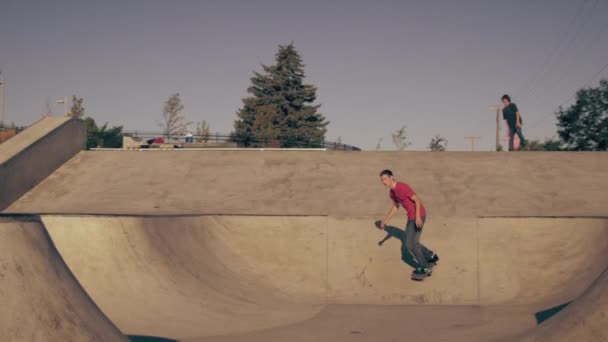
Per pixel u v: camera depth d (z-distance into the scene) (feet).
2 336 11.03
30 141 47.91
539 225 31.65
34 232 13.70
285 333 20.48
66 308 12.71
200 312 22.71
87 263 24.71
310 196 42.57
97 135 130.82
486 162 47.83
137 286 23.80
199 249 29.48
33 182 47.09
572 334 15.72
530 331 18.75
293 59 176.76
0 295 11.52
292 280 28.17
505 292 26.22
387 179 26.96
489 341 19.02
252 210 40.04
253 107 173.37
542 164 46.93
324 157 50.65
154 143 83.61
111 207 41.73
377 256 30.07
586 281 25.44
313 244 31.53
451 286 26.94
